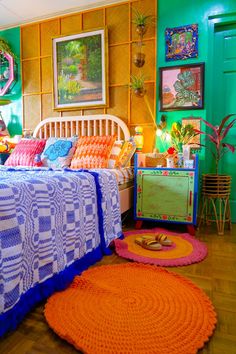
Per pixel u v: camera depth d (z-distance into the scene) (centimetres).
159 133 261
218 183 225
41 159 249
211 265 155
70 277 125
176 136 248
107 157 233
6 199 94
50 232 118
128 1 272
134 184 237
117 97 287
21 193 102
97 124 294
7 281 91
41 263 112
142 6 267
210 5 244
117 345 85
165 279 133
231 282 134
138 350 83
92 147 239
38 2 275
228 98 259
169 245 185
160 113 268
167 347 84
